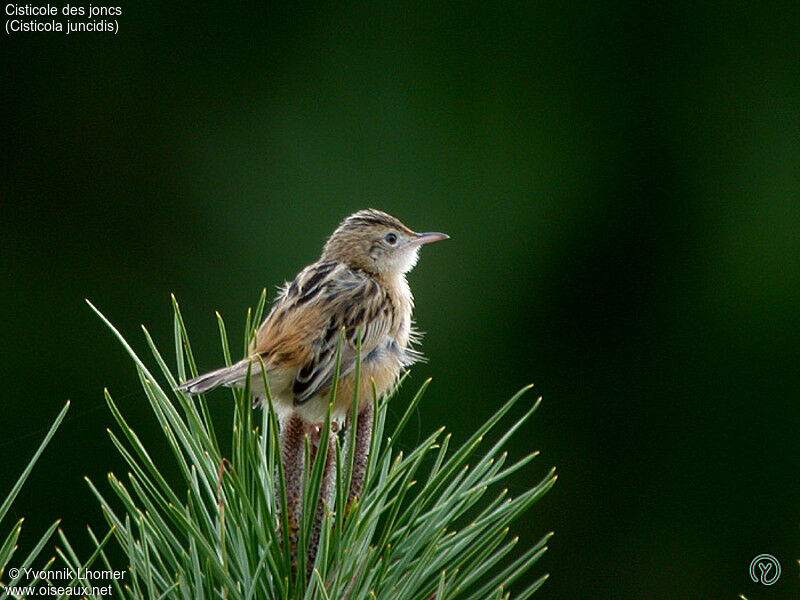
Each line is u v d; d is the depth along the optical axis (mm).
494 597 3990
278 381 6176
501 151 12938
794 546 12055
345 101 12992
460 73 13117
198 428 4121
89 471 11414
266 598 4000
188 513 4066
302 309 6371
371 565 3980
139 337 12203
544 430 12359
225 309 12414
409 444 12047
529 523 12133
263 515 3818
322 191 12766
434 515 4012
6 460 11414
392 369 6828
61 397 11828
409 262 8234
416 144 12891
